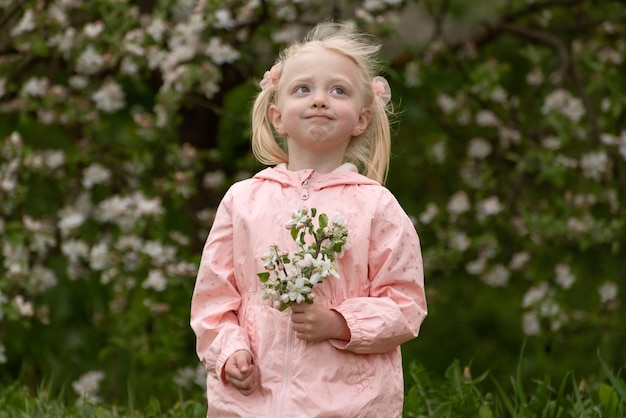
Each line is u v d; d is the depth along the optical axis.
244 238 4.43
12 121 9.56
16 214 8.97
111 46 8.46
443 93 9.94
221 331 4.36
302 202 4.44
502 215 9.44
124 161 9.41
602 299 9.53
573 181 9.84
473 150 9.95
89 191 9.33
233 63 9.06
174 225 9.80
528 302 9.23
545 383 6.01
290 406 4.20
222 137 10.61
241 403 4.28
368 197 4.44
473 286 11.08
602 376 8.84
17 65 9.02
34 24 8.36
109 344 9.55
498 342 12.29
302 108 4.50
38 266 8.91
